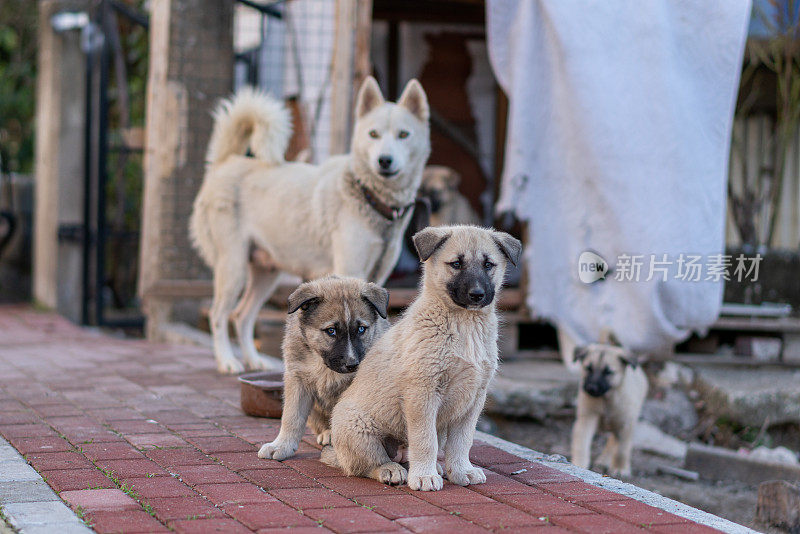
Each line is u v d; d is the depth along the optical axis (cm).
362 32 784
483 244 384
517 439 735
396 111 600
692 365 848
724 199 730
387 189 603
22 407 561
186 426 507
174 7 919
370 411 394
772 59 962
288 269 672
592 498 372
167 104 924
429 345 377
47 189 1242
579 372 792
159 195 930
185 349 861
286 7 973
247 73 1052
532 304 787
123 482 388
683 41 713
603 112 720
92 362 767
